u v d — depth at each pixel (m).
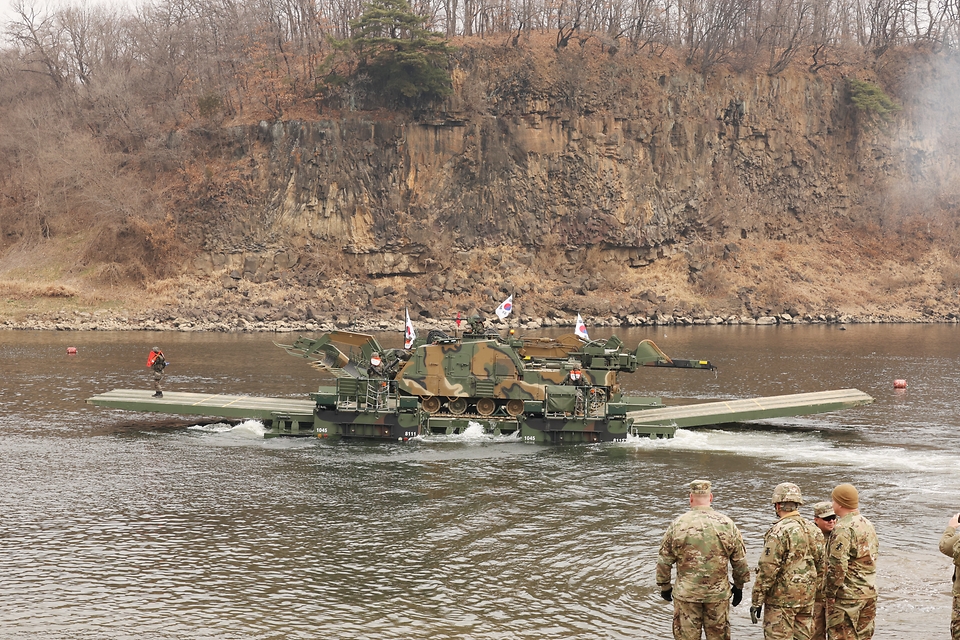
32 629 15.51
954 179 116.88
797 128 113.81
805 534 12.61
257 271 97.62
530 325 91.81
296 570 18.39
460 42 108.00
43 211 101.44
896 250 112.50
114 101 105.06
